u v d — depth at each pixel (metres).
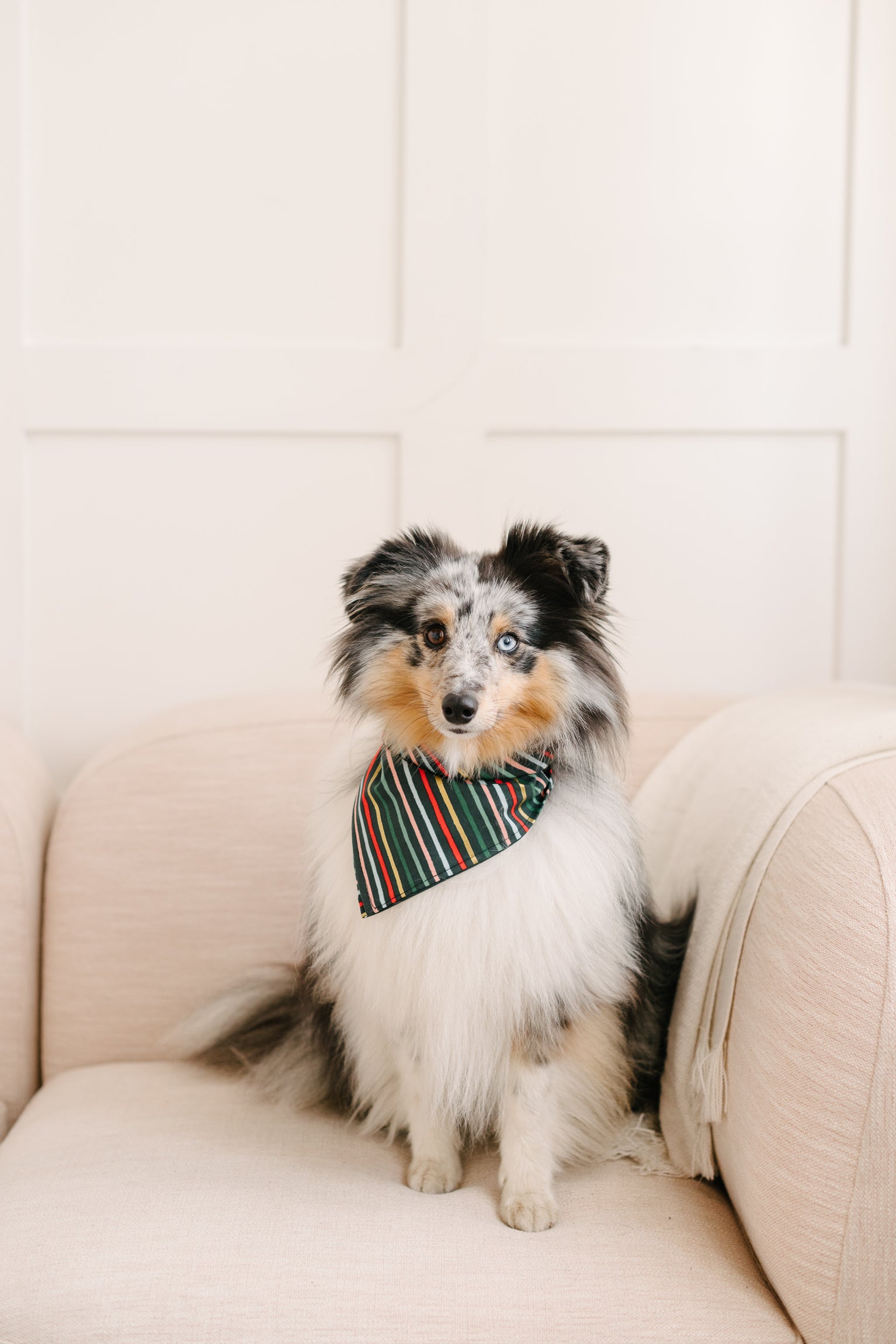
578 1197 1.51
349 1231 1.39
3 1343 1.26
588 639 1.62
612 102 2.43
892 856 1.28
